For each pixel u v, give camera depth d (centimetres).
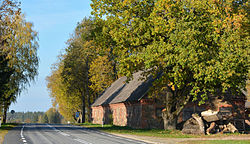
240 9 2230
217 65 2072
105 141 1788
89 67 6256
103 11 2530
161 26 2208
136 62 2472
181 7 2186
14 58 2966
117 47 2538
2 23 2795
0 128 2975
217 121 2675
